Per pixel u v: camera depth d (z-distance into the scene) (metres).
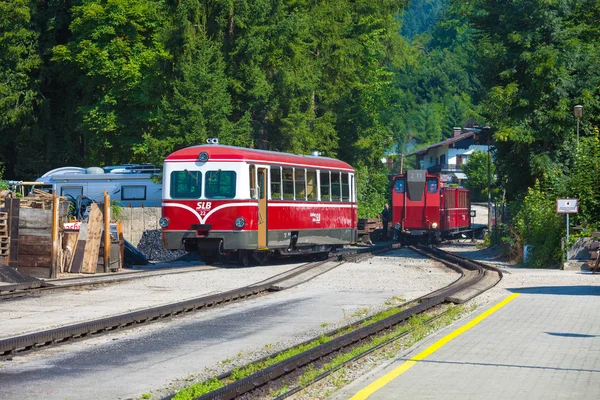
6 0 62.03
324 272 33.22
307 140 60.12
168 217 35.34
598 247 33.41
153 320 19.30
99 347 15.61
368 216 72.75
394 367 12.37
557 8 46.53
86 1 62.47
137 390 11.88
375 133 75.44
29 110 64.81
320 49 68.44
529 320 18.02
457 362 12.78
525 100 45.94
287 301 23.62
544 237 37.97
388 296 25.03
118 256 34.97
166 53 55.06
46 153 68.00
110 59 61.72
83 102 66.31
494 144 52.69
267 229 35.88
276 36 57.03
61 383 12.31
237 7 55.47
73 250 33.22
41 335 15.54
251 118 57.88
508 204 50.09
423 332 16.28
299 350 14.70
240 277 31.23
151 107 61.22
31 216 30.41
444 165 140.25
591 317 18.55
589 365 12.53
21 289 25.53
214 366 13.76
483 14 50.41
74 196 56.62
